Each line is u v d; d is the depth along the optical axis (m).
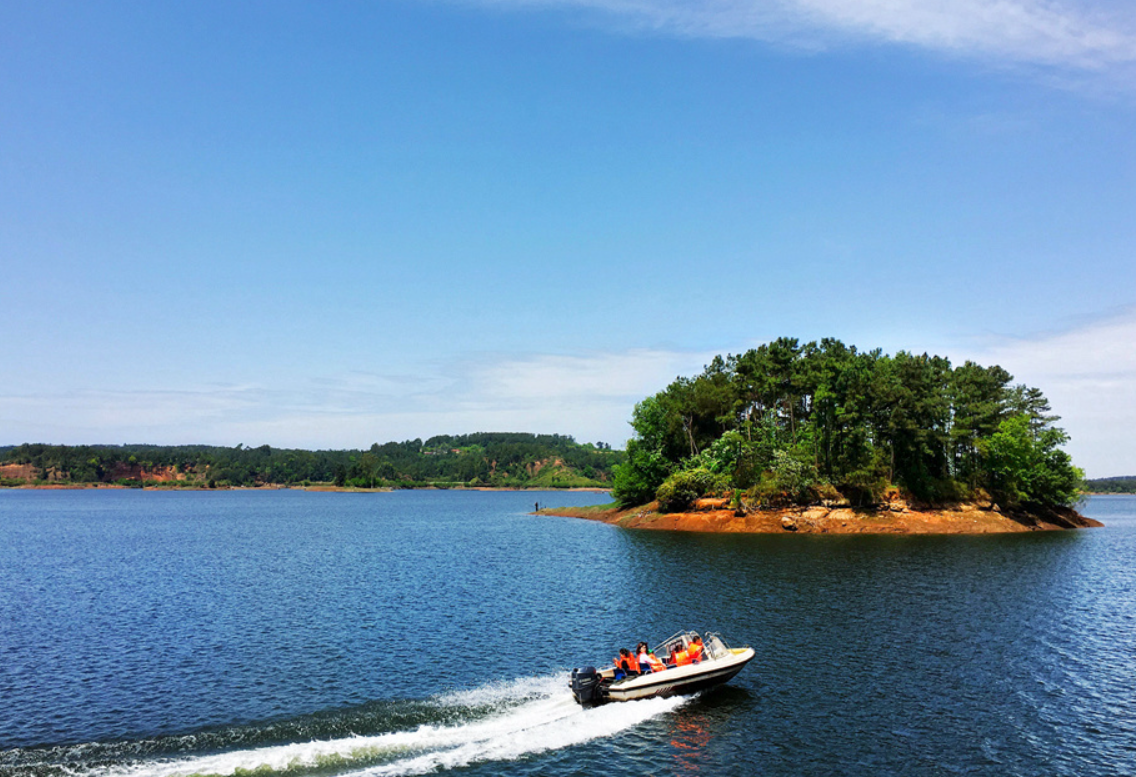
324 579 51.88
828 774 19.02
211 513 154.12
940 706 23.84
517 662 28.84
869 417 89.56
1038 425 97.81
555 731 21.77
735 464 92.44
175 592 46.53
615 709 23.48
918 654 29.69
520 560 61.56
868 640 31.81
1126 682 26.28
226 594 45.53
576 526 101.50
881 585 45.50
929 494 90.00
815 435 91.25
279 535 93.94
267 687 25.78
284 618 37.59
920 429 88.00
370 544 79.62
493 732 21.66
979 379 101.38
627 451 110.00
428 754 20.09
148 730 21.66
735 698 24.53
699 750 20.42
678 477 94.00
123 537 92.25
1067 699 24.53
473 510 165.25
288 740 20.95
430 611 39.03
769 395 100.50
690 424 105.94
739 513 87.94
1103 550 66.50
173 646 31.75
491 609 39.38
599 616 36.97
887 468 89.81
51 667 28.47
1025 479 92.50
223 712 23.27
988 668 27.86
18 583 51.38
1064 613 37.31
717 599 40.91
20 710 23.41
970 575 49.84
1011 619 35.84
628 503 111.56
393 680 26.55
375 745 20.64
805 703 24.09
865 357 105.25
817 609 38.09
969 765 19.53
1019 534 85.31
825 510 86.31
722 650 26.22
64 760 19.41
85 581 52.12
